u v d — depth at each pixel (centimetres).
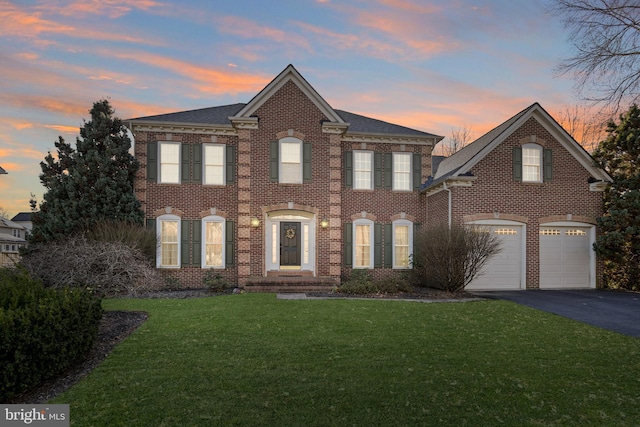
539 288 1791
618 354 764
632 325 1041
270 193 1803
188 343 788
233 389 555
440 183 1795
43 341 554
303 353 730
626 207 1784
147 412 482
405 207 1988
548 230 1823
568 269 1828
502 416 483
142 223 1764
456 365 678
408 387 569
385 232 1966
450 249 1574
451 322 1027
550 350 786
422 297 1491
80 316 670
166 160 1850
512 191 1794
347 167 1958
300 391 549
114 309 1131
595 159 1830
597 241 1817
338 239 1825
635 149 1820
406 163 2011
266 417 470
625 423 471
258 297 1400
